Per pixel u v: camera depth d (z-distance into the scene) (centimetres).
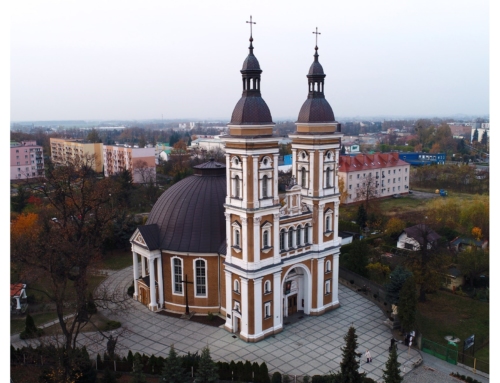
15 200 11106
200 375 4519
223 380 5006
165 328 6225
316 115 6094
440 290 7631
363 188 13875
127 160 18275
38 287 7588
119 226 9425
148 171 17225
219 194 6725
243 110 5391
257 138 5347
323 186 6344
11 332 6209
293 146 6438
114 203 11025
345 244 9031
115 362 5222
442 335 6134
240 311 5925
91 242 6181
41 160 19000
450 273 7719
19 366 5344
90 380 4838
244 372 4969
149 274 6688
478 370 5259
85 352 5031
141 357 5209
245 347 5706
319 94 6159
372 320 6469
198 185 6856
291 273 6531
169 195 6994
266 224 5725
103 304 6731
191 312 6619
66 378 4662
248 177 5478
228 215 5822
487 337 6084
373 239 9856
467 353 5647
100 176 18012
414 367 5303
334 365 5306
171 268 6594
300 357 5478
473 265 7525
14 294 6688
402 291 5791
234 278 5944
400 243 9419
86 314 5484
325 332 6103
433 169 17625
